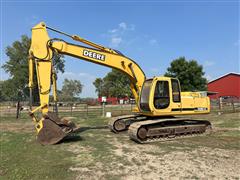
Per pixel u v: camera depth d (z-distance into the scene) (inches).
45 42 419.2
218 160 291.7
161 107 432.5
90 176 244.2
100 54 458.6
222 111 1022.4
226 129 535.2
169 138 427.5
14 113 1117.1
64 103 1839.3
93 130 548.1
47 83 413.4
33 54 417.1
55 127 391.5
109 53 466.0
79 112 1130.7
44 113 406.0
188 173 247.8
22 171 259.0
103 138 445.7
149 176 241.8
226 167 265.0
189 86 1857.8
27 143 396.5
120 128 516.7
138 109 460.8
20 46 2477.9
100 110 1278.3
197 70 1884.8
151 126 423.8
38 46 418.0
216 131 511.5
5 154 329.1
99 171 258.2
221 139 426.3
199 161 288.0
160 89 438.0
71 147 368.2
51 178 239.6
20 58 2452.0
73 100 2516.0
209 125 479.2
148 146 374.9
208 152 331.3
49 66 417.7
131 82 496.1
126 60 478.3
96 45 466.0
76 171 258.5
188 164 276.8
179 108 447.2
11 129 574.9
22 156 318.0
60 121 396.5
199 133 466.6
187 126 449.7
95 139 435.2
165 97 438.6
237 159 295.7
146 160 295.1
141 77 485.7
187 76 1870.1
